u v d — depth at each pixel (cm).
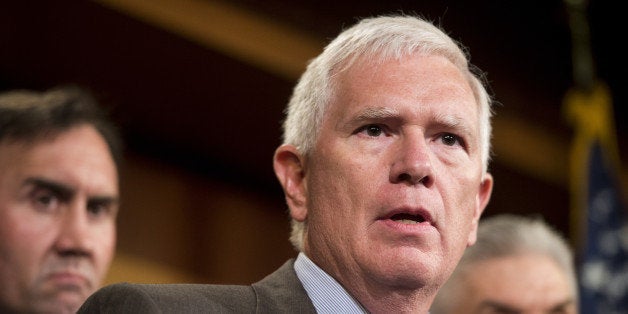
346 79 501
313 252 493
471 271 782
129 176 1305
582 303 1227
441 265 476
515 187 1670
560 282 777
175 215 1339
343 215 482
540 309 768
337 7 1416
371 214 477
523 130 1653
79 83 1228
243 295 461
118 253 1266
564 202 1708
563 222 1717
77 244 641
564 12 1634
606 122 1529
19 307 632
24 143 657
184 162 1368
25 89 1201
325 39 1401
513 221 816
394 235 471
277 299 466
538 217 1706
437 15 1520
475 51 1588
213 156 1385
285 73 1352
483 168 538
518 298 770
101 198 663
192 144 1366
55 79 1210
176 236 1333
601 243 1299
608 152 1488
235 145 1388
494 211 1686
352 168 482
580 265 1266
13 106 669
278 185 1440
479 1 1553
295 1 1376
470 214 495
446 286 789
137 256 1288
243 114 1359
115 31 1183
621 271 1248
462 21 1553
